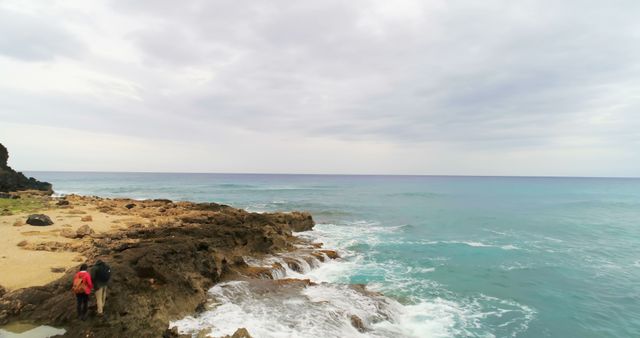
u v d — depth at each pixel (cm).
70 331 989
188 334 1098
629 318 1590
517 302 1745
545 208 5903
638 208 5959
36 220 2262
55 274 1359
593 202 7125
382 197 7888
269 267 1941
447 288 1912
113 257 1473
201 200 6575
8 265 1438
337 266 2269
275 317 1290
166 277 1330
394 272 2173
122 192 8238
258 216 3003
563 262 2455
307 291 1628
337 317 1334
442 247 2875
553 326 1498
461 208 5756
